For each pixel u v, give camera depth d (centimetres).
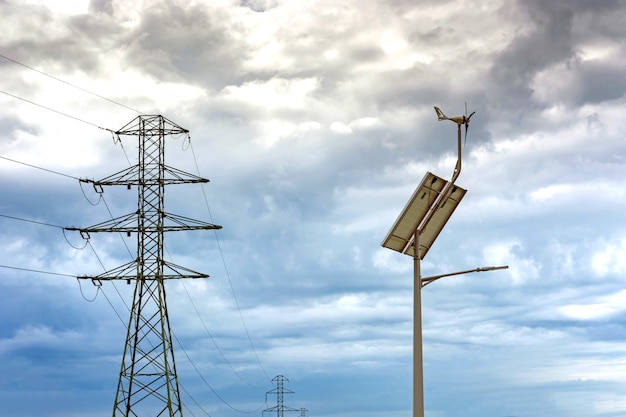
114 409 9562
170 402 9612
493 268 5253
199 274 10075
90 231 9712
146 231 9931
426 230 5338
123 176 10050
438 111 5150
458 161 5103
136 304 9831
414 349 5088
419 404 5019
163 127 10194
